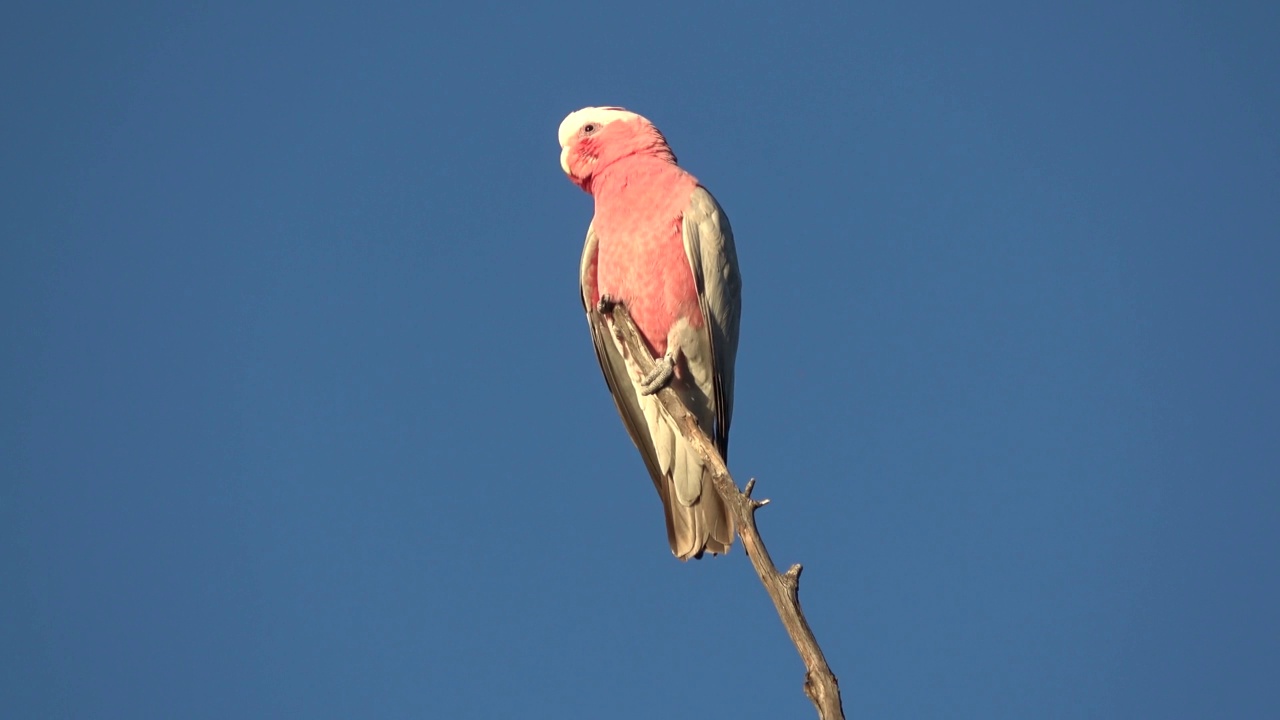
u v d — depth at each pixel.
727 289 12.74
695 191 12.83
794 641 8.40
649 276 12.63
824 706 8.01
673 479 12.50
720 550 12.47
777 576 8.77
